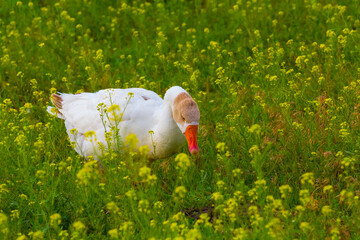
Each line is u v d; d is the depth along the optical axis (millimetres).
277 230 11547
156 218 12633
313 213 12648
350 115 17078
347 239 12320
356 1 26047
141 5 29109
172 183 15219
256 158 12648
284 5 28312
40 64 24516
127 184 13727
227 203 12148
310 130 16422
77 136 16594
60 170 14172
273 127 17359
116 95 16328
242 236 10875
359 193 13883
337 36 23156
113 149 15539
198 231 11148
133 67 24047
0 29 28156
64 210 14070
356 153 15141
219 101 21297
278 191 14656
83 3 30781
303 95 19141
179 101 14539
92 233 13711
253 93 20547
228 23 27688
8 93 22234
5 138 15438
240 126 16781
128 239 11633
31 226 13914
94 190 13078
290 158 16078
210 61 23703
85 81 23078
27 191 14250
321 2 27797
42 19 29406
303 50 21672
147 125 15359
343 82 19516
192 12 29797
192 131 14219
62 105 17609
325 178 14797
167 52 25828
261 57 21906
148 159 16125
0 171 15195
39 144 14828
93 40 28141
